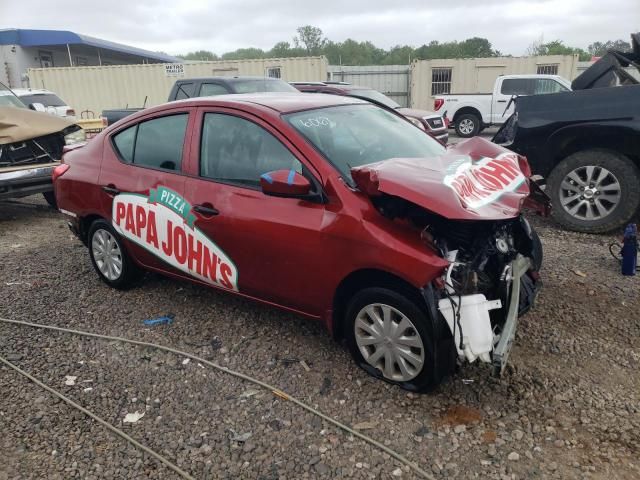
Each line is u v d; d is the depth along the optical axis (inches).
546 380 128.6
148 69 825.5
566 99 227.6
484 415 117.6
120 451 111.7
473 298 114.3
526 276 143.6
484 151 146.3
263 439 113.4
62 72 847.1
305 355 144.3
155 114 165.8
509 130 253.4
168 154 159.8
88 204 182.5
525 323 155.3
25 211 326.6
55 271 213.5
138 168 167.0
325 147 133.6
